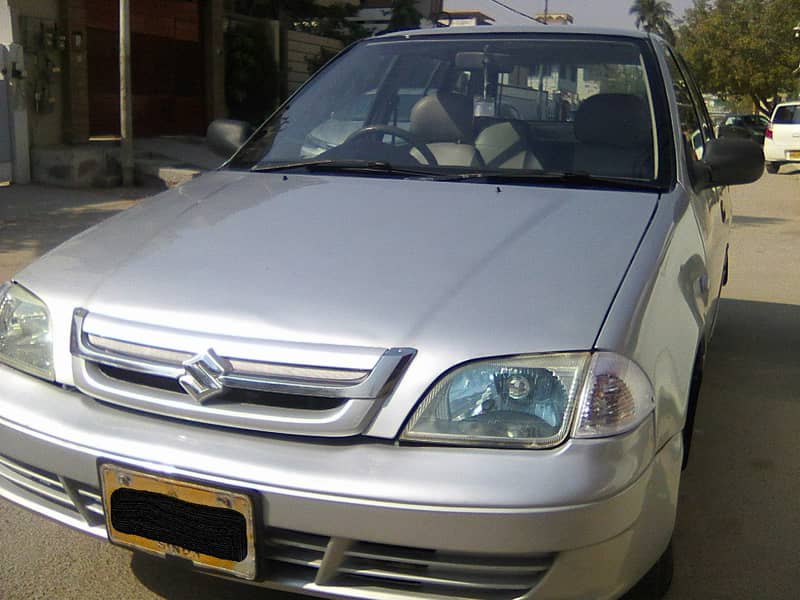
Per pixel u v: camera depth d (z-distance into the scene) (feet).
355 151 10.64
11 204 33.40
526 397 6.43
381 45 12.34
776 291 22.61
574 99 10.63
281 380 6.56
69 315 7.50
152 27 49.90
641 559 6.76
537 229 8.05
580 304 6.88
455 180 9.64
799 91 124.98
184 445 6.72
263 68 58.80
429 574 6.46
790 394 14.64
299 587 6.63
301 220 8.44
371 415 6.45
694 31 131.95
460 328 6.63
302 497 6.34
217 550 6.68
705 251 9.97
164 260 7.84
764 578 9.05
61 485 7.41
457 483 6.19
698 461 11.97
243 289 7.20
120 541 7.06
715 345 17.47
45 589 8.59
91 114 46.47
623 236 8.00
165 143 49.21
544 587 6.33
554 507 6.13
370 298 6.95
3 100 37.78
